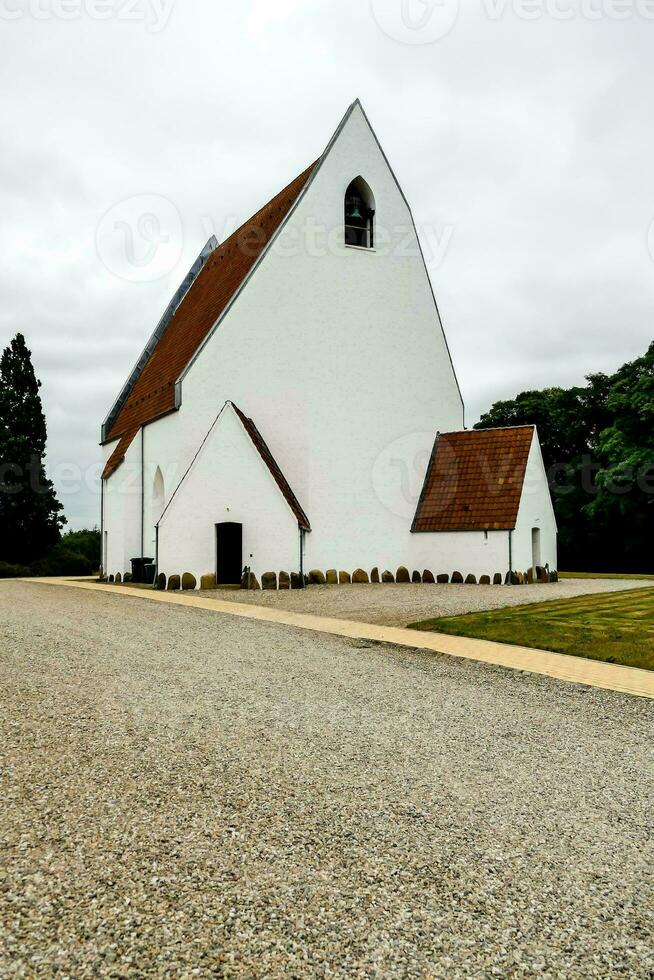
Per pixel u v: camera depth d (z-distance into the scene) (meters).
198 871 3.96
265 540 22.69
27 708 7.20
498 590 21.59
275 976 3.11
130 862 4.05
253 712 7.22
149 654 10.28
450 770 5.68
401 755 6.01
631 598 18.27
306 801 4.98
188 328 30.20
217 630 12.79
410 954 3.28
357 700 7.84
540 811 4.91
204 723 6.78
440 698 8.01
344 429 25.39
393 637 12.00
